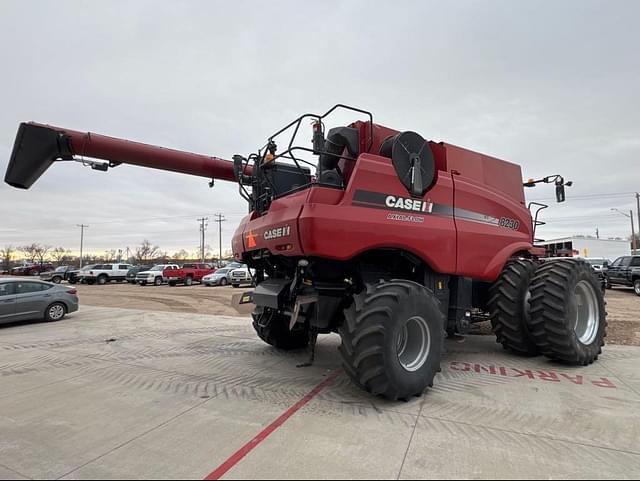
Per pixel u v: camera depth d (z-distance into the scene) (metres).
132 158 5.23
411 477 2.50
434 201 4.56
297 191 4.44
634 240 44.00
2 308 9.86
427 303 4.04
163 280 29.45
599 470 2.56
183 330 8.53
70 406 3.93
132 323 9.87
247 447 2.95
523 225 5.75
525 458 2.72
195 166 5.68
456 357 5.59
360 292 4.31
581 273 5.21
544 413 3.51
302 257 4.25
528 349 5.35
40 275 37.22
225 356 5.98
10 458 2.88
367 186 4.08
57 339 7.84
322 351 6.27
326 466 2.65
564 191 6.48
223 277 27.20
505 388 4.21
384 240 4.07
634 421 3.31
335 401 3.93
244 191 5.54
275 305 4.52
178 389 4.42
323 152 4.08
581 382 4.40
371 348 3.63
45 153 4.75
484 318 5.95
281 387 4.43
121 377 4.95
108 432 3.29
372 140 4.53
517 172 6.06
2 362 5.91
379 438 3.06
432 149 5.12
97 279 31.78
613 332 7.48
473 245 4.86
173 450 2.94
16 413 3.76
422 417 3.46
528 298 5.29
